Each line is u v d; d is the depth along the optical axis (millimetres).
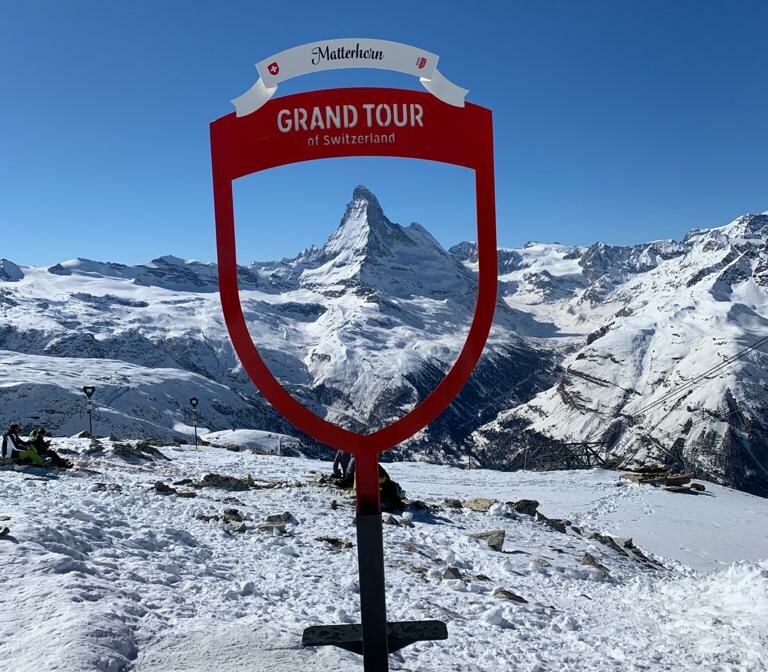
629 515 23125
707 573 17531
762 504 27297
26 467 16781
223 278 2832
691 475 31250
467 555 13688
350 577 9203
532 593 11008
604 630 8578
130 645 5055
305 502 16859
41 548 7164
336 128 2746
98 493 13453
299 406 2902
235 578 8578
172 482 18312
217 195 2799
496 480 28750
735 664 7133
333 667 4898
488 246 2842
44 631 4941
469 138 2805
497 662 6551
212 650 5082
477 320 2863
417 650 6582
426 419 2893
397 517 16438
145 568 7754
